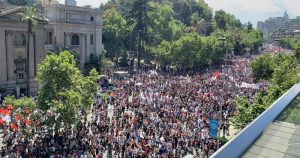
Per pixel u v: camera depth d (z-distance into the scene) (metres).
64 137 29.73
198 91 53.31
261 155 4.34
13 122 30.27
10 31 55.28
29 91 54.44
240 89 57.12
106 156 28.53
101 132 31.94
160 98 47.09
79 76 35.97
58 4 72.62
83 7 76.69
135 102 43.88
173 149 30.19
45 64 32.03
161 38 116.50
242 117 31.52
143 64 97.69
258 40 167.00
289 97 7.28
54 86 32.00
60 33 73.62
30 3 102.44
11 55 56.03
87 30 78.06
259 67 61.03
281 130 5.29
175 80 64.88
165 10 129.62
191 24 180.00
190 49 94.56
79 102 32.12
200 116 38.09
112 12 106.00
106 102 44.78
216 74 68.94
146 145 28.08
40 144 27.61
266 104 30.89
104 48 93.75
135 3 92.50
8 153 25.94
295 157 4.68
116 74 70.25
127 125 33.06
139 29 92.69
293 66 49.56
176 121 35.69
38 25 58.72
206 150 28.70
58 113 30.31
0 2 69.06
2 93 53.09
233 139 4.50
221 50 109.50
